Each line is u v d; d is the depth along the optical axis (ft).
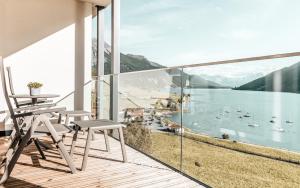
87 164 9.33
